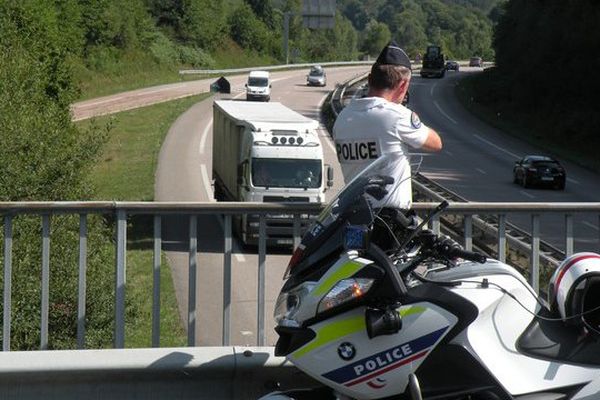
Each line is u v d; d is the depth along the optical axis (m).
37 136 16.56
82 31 97.81
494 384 5.39
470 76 131.25
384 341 5.29
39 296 13.81
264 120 31.34
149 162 51.19
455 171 56.59
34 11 39.41
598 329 5.88
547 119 80.50
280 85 115.00
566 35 82.94
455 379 5.41
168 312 19.56
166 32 131.25
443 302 5.38
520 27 100.44
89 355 6.85
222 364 6.91
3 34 26.61
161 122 71.75
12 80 17.80
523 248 13.21
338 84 106.56
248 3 163.75
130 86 104.69
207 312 20.09
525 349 5.61
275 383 7.03
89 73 98.62
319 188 30.25
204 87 107.44
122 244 7.32
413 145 6.26
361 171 6.02
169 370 6.85
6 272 7.27
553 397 5.46
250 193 30.06
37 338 13.88
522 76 89.00
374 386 5.33
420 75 136.25
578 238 32.78
